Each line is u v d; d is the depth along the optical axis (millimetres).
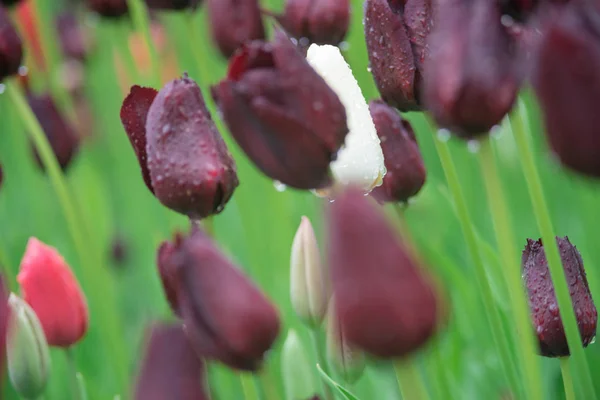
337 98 1040
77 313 1210
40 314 1202
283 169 1043
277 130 1035
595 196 1459
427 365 1225
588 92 962
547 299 1115
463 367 1395
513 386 1176
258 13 1358
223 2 1355
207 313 1006
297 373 1181
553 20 966
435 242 1487
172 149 1098
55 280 1199
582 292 1120
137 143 1116
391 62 1105
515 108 1016
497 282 1315
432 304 955
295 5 1316
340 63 1139
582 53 961
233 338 1006
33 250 1199
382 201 1180
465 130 1009
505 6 999
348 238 947
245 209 1476
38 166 1456
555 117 970
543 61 967
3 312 982
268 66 1042
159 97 1100
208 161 1099
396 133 1165
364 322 953
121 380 1404
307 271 1173
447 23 1002
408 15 1100
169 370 983
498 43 998
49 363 1174
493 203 1031
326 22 1314
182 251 1009
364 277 950
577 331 1092
